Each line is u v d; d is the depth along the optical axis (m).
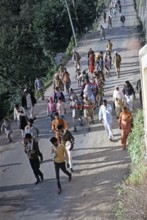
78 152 20.58
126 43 44.00
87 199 16.47
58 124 18.86
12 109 37.16
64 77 29.56
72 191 17.25
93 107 23.98
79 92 30.28
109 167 18.58
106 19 63.19
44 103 29.89
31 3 61.50
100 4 76.88
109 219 14.75
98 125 23.48
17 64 43.53
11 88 43.34
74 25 53.12
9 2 63.94
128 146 18.75
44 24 50.72
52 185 18.03
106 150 20.25
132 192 13.45
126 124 19.31
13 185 18.78
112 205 15.60
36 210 16.52
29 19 58.00
